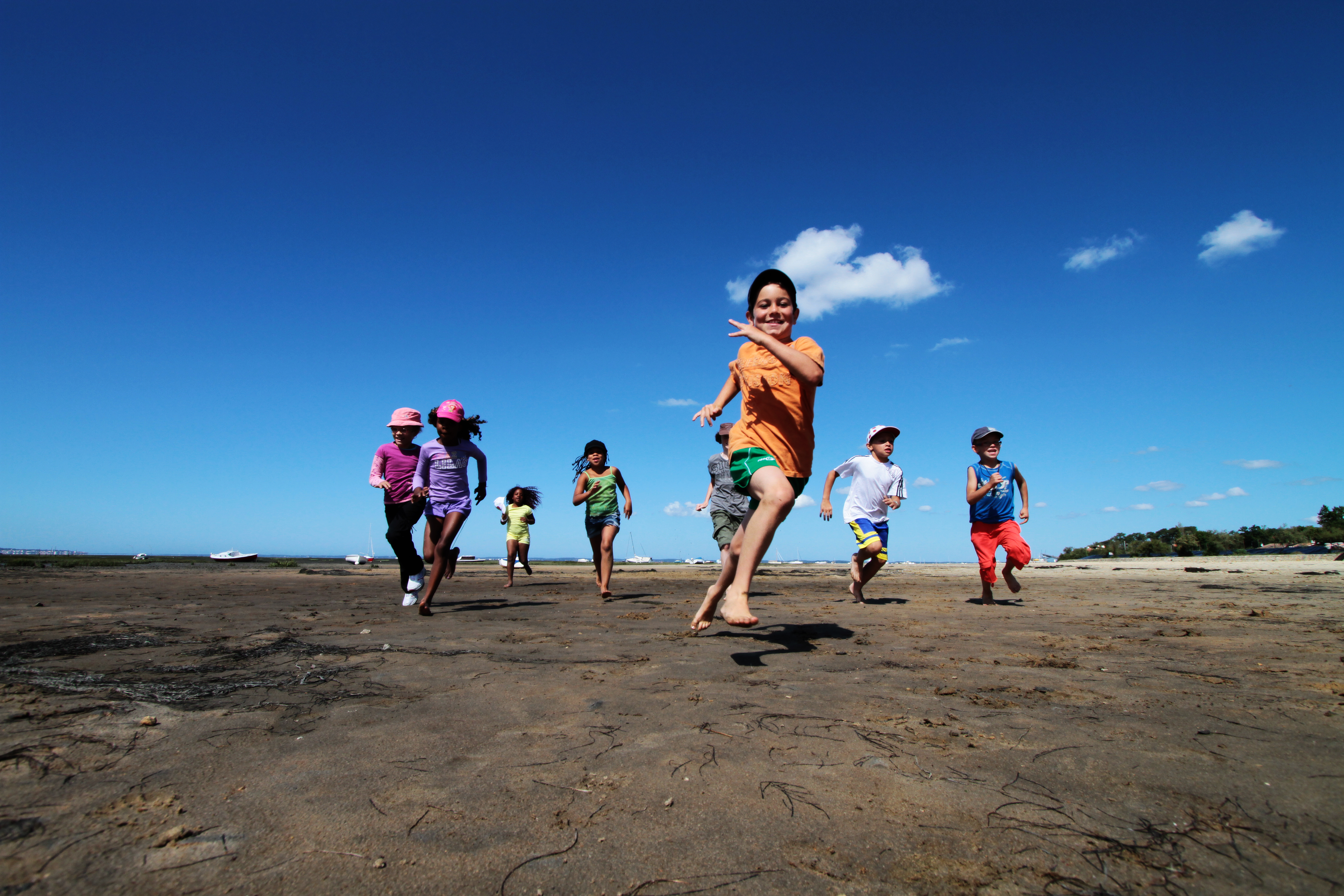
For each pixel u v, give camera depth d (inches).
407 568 263.0
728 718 89.8
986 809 61.2
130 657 137.3
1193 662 126.9
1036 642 154.0
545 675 117.9
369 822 58.8
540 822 59.1
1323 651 138.1
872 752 75.9
